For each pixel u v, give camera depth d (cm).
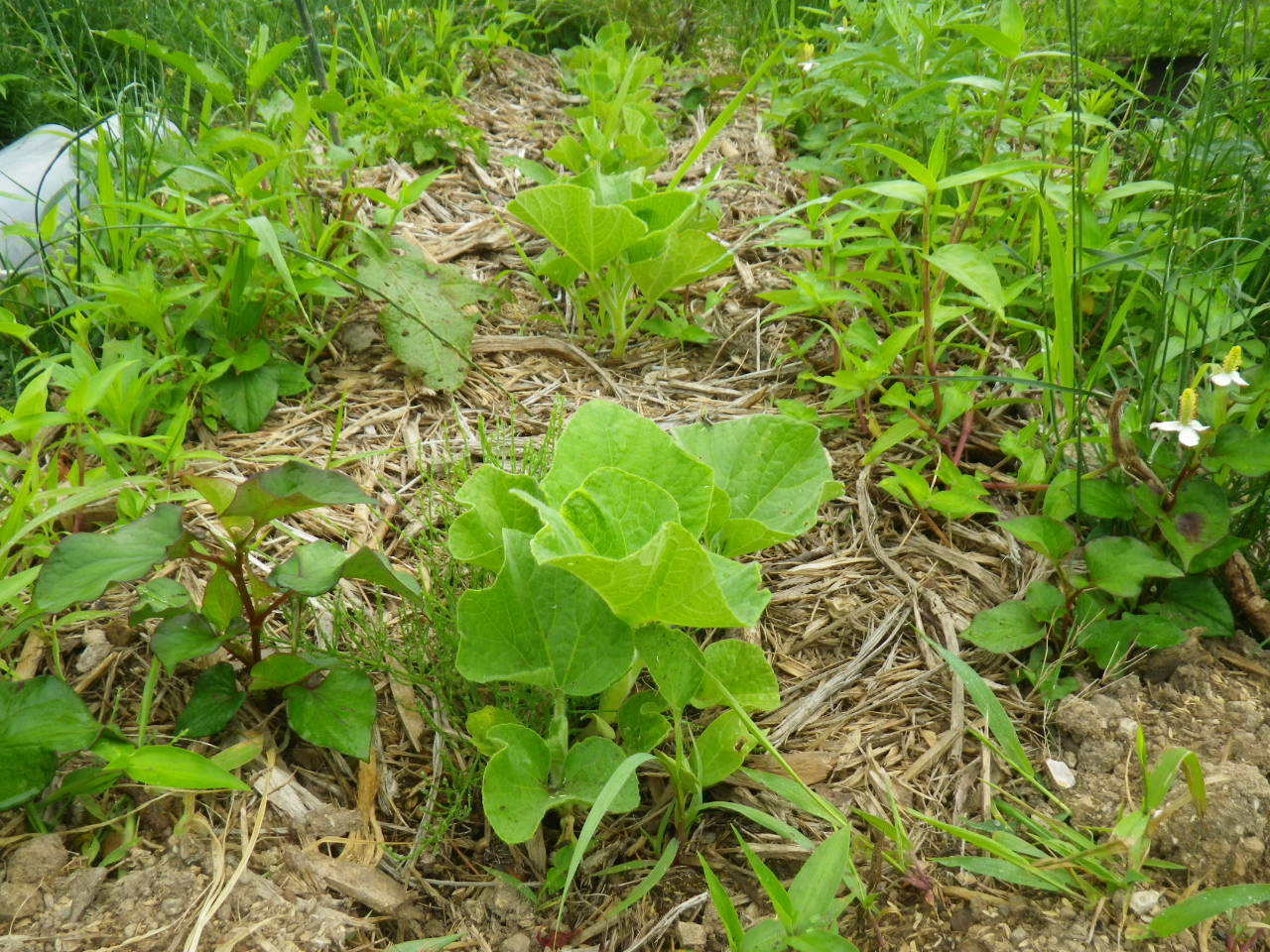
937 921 160
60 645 190
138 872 156
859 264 317
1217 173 280
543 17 533
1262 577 215
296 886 160
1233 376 179
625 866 167
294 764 181
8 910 149
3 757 149
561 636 172
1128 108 348
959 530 237
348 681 179
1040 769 186
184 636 174
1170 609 204
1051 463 238
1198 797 153
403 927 161
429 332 270
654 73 438
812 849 159
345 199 295
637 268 273
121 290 236
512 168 371
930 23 313
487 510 178
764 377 290
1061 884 159
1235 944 155
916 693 201
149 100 367
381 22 430
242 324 263
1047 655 205
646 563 147
